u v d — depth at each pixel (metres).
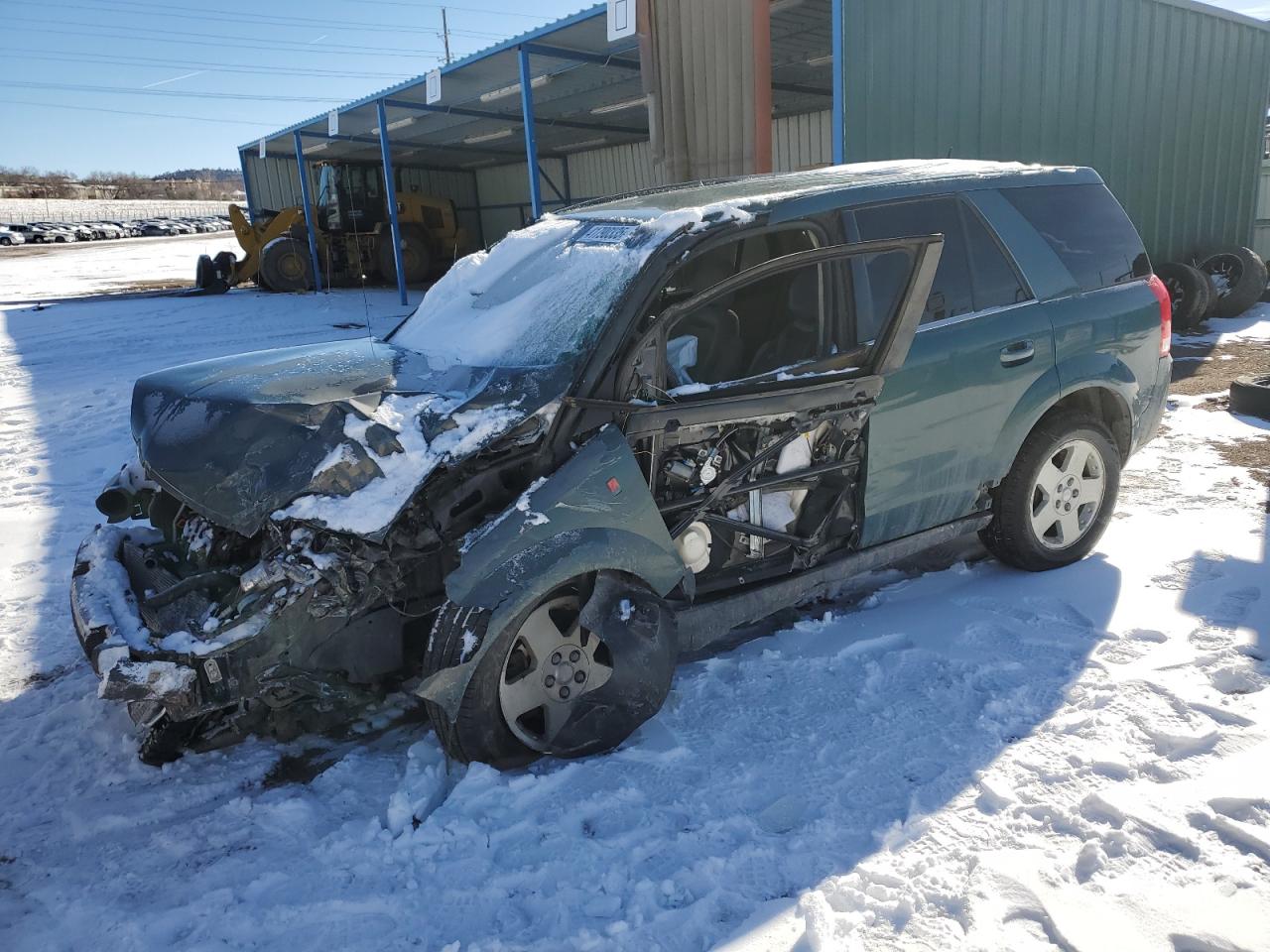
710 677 3.27
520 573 2.64
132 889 2.42
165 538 3.53
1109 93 10.20
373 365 3.27
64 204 60.69
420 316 3.94
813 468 3.27
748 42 9.02
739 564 3.27
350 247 20.94
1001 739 2.80
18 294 20.72
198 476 2.79
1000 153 9.16
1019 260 3.79
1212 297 10.41
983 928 2.08
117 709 3.35
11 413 8.76
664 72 10.09
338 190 20.61
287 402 2.87
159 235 47.94
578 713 2.89
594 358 2.83
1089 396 4.14
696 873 2.30
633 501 2.84
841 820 2.48
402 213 21.69
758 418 3.06
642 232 3.13
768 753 2.82
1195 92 11.35
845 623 3.67
